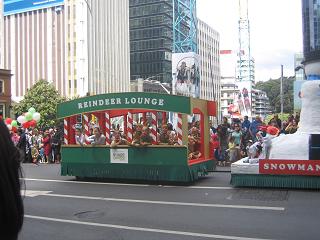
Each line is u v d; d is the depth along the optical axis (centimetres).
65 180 1505
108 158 1444
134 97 1387
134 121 1752
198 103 1465
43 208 1015
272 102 11931
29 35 10225
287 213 912
